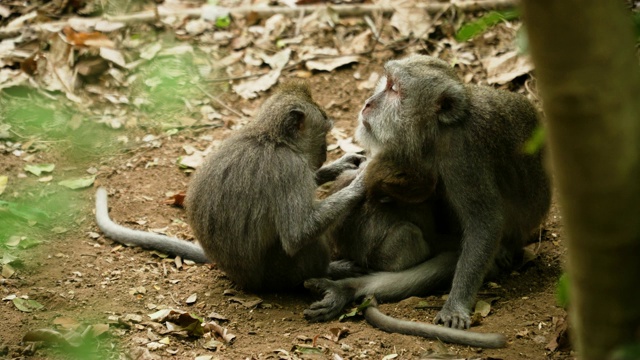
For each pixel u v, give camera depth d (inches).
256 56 567.8
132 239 404.8
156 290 371.6
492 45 544.1
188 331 329.4
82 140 493.7
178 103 530.9
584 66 119.6
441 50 549.3
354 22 584.1
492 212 358.6
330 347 321.7
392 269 379.9
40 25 570.6
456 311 344.2
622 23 120.7
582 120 123.7
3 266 375.2
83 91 531.8
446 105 360.2
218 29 591.2
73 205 439.5
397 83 370.0
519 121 387.2
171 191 458.3
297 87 387.2
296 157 365.4
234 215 359.6
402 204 379.2
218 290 376.5
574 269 141.4
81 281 372.2
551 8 117.1
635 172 128.9
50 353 310.7
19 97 517.3
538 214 399.9
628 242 134.0
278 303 370.6
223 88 545.6
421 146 366.6
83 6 603.2
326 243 390.0
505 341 319.6
